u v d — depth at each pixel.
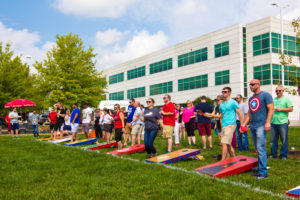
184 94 44.09
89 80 29.47
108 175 5.44
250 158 5.95
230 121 6.20
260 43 34.62
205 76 40.59
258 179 4.93
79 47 29.33
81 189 4.44
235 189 4.23
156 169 5.83
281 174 5.36
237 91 35.88
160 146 10.45
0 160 7.33
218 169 5.35
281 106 7.27
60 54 28.94
